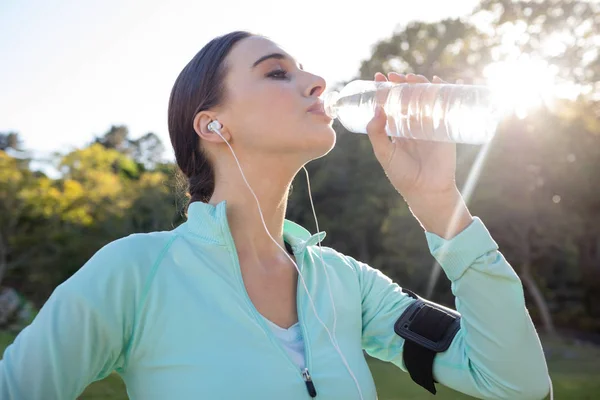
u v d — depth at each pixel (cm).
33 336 151
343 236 3108
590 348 2472
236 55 181
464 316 181
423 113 197
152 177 3722
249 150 178
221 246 167
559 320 3106
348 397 166
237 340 158
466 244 178
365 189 2967
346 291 188
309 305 175
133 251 162
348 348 177
